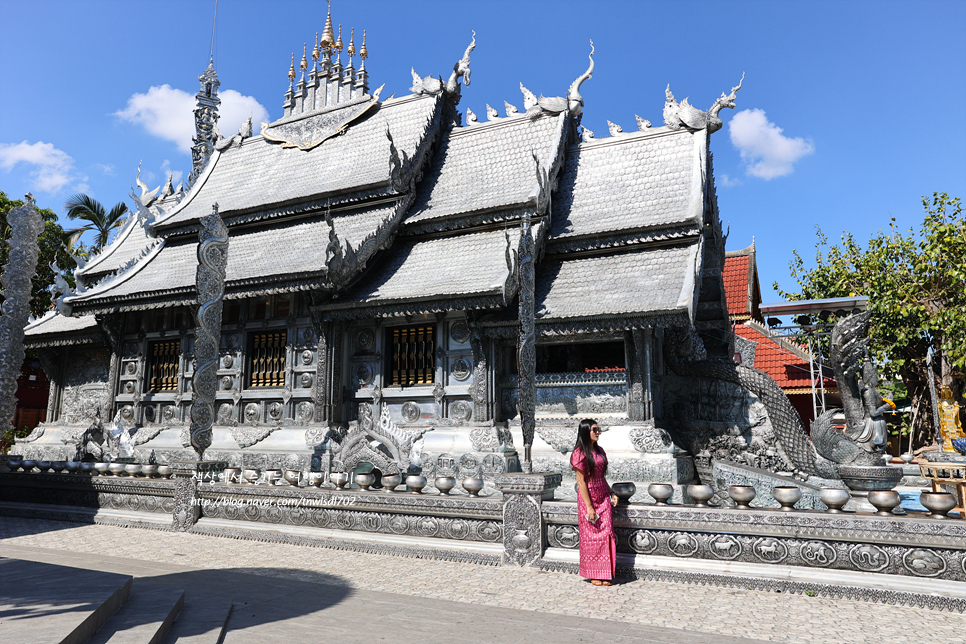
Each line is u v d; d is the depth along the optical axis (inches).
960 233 880.3
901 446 1091.9
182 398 631.2
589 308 485.7
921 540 234.8
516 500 308.8
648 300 475.2
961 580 228.7
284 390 580.7
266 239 640.4
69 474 466.3
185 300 591.2
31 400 1121.4
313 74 740.7
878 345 938.1
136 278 657.6
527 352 335.3
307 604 231.6
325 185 635.5
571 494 475.5
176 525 410.0
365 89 714.2
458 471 494.9
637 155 592.7
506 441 507.2
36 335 742.5
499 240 554.6
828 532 250.2
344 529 359.9
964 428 933.2
